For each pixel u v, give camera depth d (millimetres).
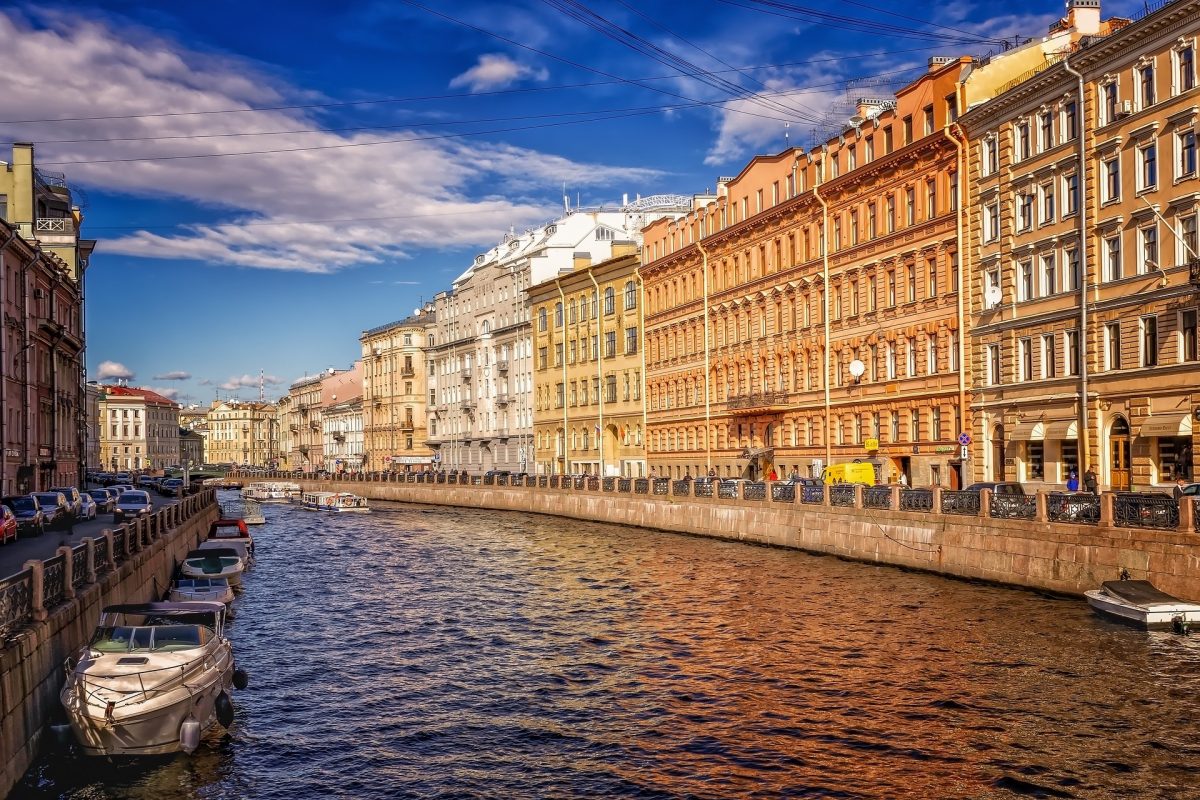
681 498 55469
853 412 56750
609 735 19266
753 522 47844
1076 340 41500
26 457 55375
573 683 23094
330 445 174875
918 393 51344
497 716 20703
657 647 26453
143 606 19922
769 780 16672
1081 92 40625
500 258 115312
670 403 79062
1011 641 24984
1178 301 36125
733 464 69562
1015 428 44781
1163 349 36844
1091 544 28750
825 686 21953
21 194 66125
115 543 25125
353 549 54594
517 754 18359
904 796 15859
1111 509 28312
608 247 102938
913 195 51969
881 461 54312
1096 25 47875
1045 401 42750
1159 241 37031
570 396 95000
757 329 66875
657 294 81250
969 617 28062
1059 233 42281
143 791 16562
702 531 52656
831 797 15914
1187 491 31672
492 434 112750
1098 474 39875
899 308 52906
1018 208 44969
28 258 55156
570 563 44750
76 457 72875
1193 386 35500
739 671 23547
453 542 56938
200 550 38812
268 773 17484
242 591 38344
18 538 35344
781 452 63719
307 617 32438
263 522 75062
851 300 57094
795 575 37375
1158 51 37188
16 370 53938
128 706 16797
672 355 78750
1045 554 30438
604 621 30375
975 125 47250
